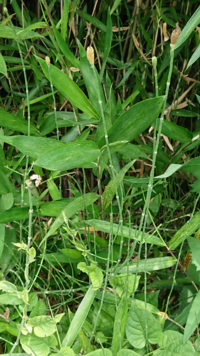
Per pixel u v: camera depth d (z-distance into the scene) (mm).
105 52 446
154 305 413
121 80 600
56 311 497
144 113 311
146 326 347
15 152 616
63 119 501
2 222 401
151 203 527
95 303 423
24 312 331
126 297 367
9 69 572
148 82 715
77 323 351
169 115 593
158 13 562
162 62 574
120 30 612
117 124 323
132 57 648
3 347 478
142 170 583
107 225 392
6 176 424
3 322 404
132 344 354
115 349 360
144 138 613
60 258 445
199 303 342
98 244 445
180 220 623
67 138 525
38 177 340
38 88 593
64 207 420
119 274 405
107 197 430
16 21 663
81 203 406
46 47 603
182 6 640
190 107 602
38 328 336
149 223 529
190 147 477
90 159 335
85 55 381
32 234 506
